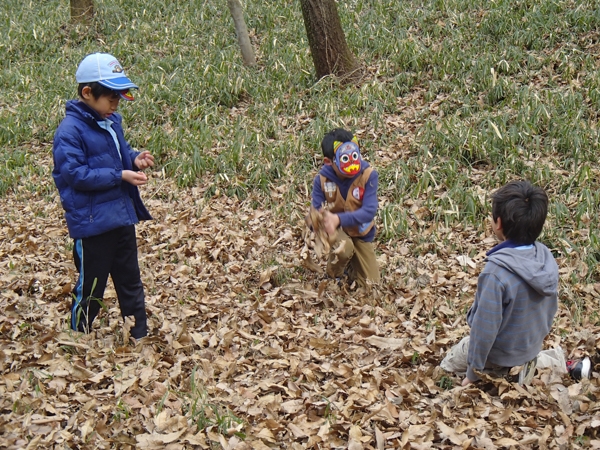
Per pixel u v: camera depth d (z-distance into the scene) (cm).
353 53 889
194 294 465
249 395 333
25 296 455
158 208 621
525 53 813
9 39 1089
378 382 341
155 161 712
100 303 377
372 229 451
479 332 300
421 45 869
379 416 311
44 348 368
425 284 464
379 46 885
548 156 623
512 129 648
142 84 879
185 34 1052
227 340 388
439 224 552
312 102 784
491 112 700
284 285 470
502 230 301
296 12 1063
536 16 863
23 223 607
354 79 829
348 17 995
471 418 304
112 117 372
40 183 695
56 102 860
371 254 456
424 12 957
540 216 291
